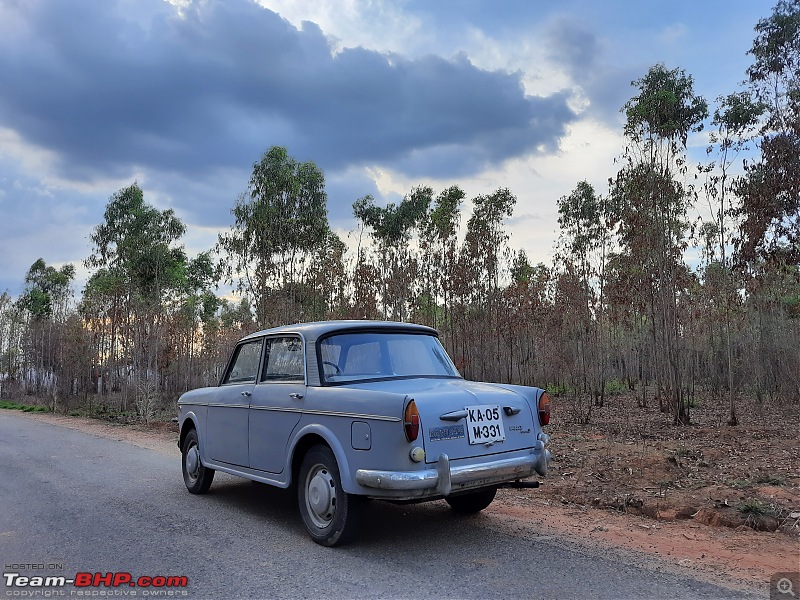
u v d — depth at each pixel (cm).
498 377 2425
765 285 1911
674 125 1527
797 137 1266
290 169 2253
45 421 2156
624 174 1617
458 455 477
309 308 2208
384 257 2347
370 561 471
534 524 580
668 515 610
